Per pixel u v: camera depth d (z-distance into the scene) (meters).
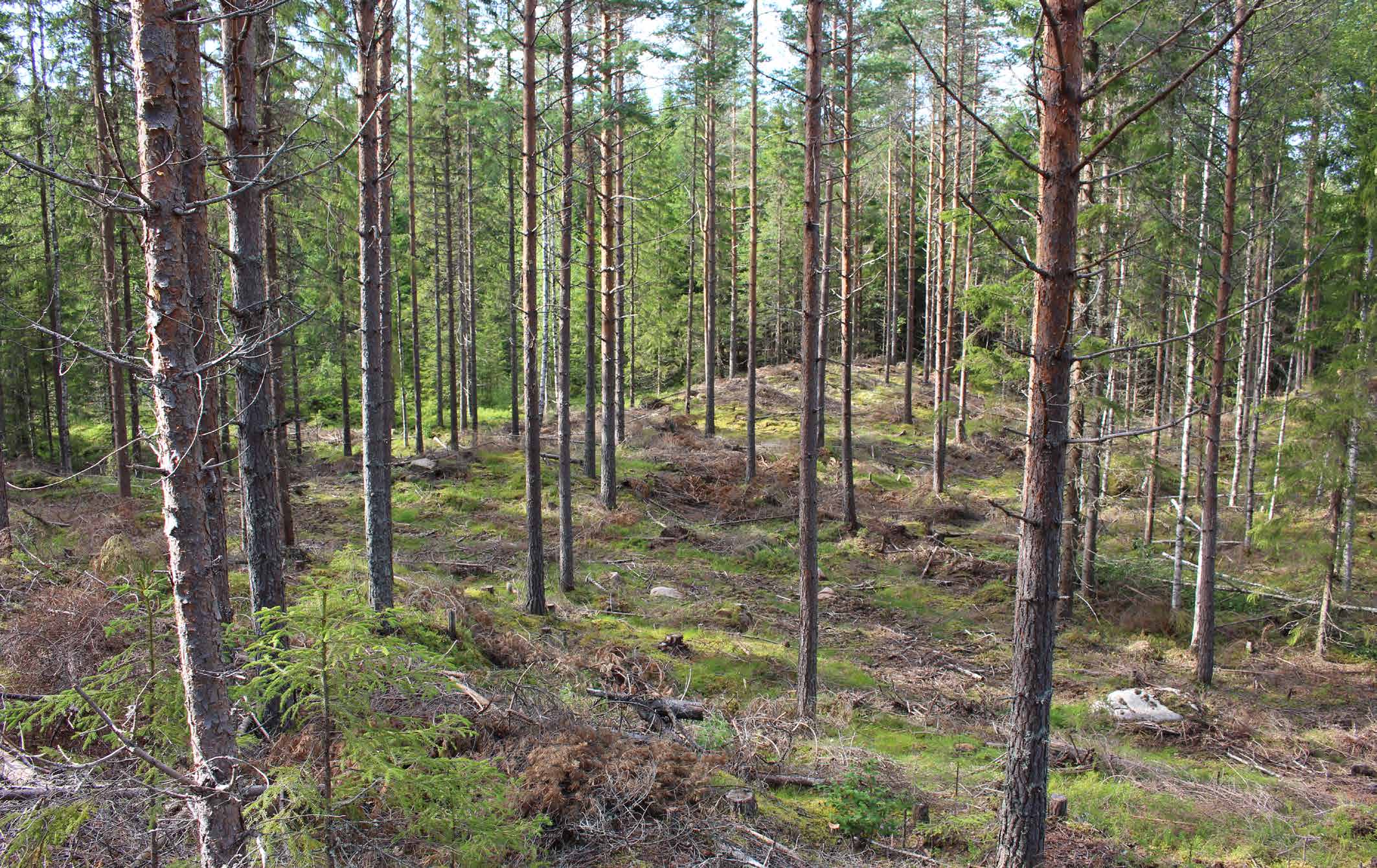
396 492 21.30
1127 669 13.44
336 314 14.45
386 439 10.60
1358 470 14.47
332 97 12.93
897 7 19.92
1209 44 11.79
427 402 40.28
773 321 45.53
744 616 14.38
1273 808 8.80
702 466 24.84
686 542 19.25
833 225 36.16
